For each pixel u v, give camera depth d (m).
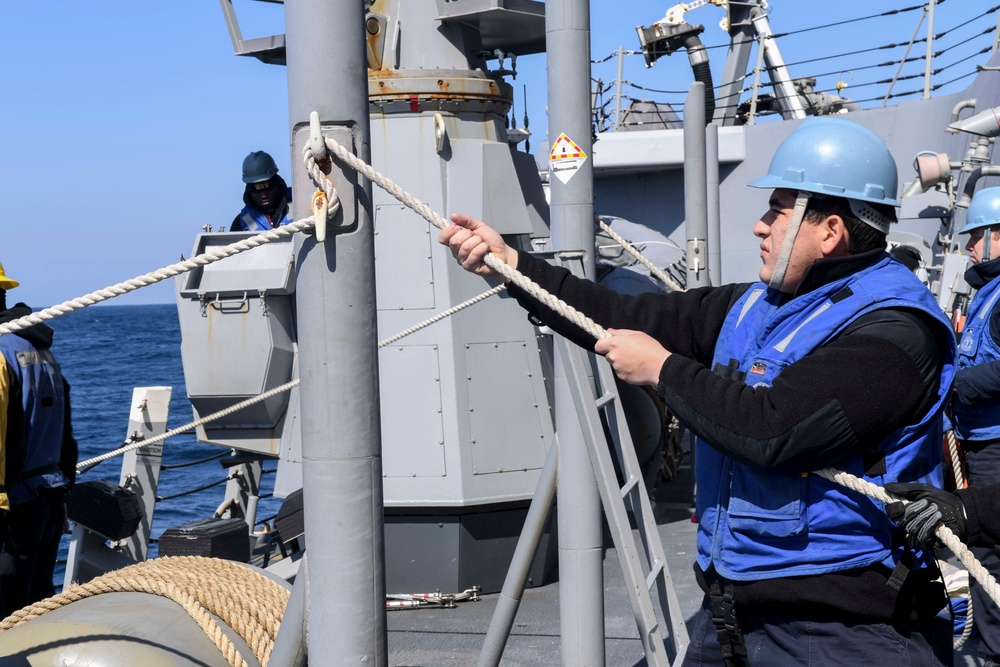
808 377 1.90
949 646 2.16
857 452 2.00
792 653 2.08
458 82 5.18
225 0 5.48
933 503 1.89
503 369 5.16
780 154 2.15
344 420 1.95
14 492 4.61
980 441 4.29
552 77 3.45
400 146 5.18
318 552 1.97
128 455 5.99
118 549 5.89
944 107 11.27
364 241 1.95
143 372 52.62
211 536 4.85
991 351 4.34
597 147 12.21
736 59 13.14
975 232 4.80
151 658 2.41
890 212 2.12
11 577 4.62
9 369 4.47
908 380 1.90
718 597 2.16
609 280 7.22
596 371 3.46
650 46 10.65
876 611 2.01
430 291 5.09
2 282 4.77
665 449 8.02
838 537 2.02
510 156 5.25
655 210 12.77
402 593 5.10
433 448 5.01
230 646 2.55
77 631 2.47
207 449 21.41
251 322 5.63
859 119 11.95
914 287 2.03
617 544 2.98
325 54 1.90
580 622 3.43
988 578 1.84
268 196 6.38
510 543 5.16
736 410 1.93
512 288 2.51
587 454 3.41
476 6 5.05
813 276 2.08
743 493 2.09
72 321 154.75
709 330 2.44
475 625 4.71
